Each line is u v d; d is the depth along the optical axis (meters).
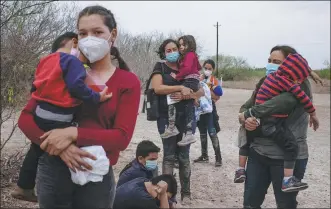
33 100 2.27
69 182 2.27
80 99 2.20
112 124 2.37
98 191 2.30
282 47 4.00
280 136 3.73
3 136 7.74
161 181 4.12
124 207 4.05
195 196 5.74
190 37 5.20
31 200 2.67
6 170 5.45
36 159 2.58
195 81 5.05
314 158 8.74
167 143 5.08
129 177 4.43
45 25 5.66
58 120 2.21
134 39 17.09
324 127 13.08
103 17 2.35
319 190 6.58
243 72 37.41
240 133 4.12
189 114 5.10
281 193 3.89
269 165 3.88
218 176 6.77
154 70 5.16
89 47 2.28
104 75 2.39
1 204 4.73
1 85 5.23
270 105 3.69
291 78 3.73
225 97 22.50
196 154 8.23
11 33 5.24
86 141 2.21
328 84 28.31
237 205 5.48
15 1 5.40
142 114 13.39
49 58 2.26
